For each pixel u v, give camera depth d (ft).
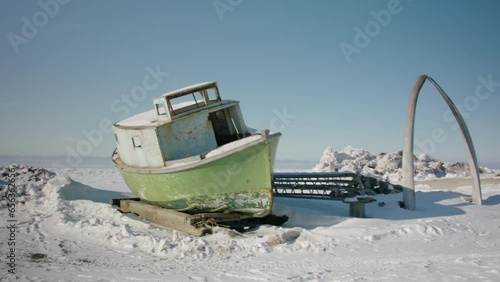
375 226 30.73
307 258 24.16
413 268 21.34
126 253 27.12
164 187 34.27
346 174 40.06
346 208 40.27
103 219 38.22
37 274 22.29
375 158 82.07
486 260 22.62
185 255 25.86
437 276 19.70
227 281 20.31
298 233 29.25
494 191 49.98
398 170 70.59
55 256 26.37
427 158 81.46
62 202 43.60
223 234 30.25
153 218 36.68
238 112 37.86
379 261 23.06
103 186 69.97
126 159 38.86
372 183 46.75
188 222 31.55
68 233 32.96
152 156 34.22
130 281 20.81
